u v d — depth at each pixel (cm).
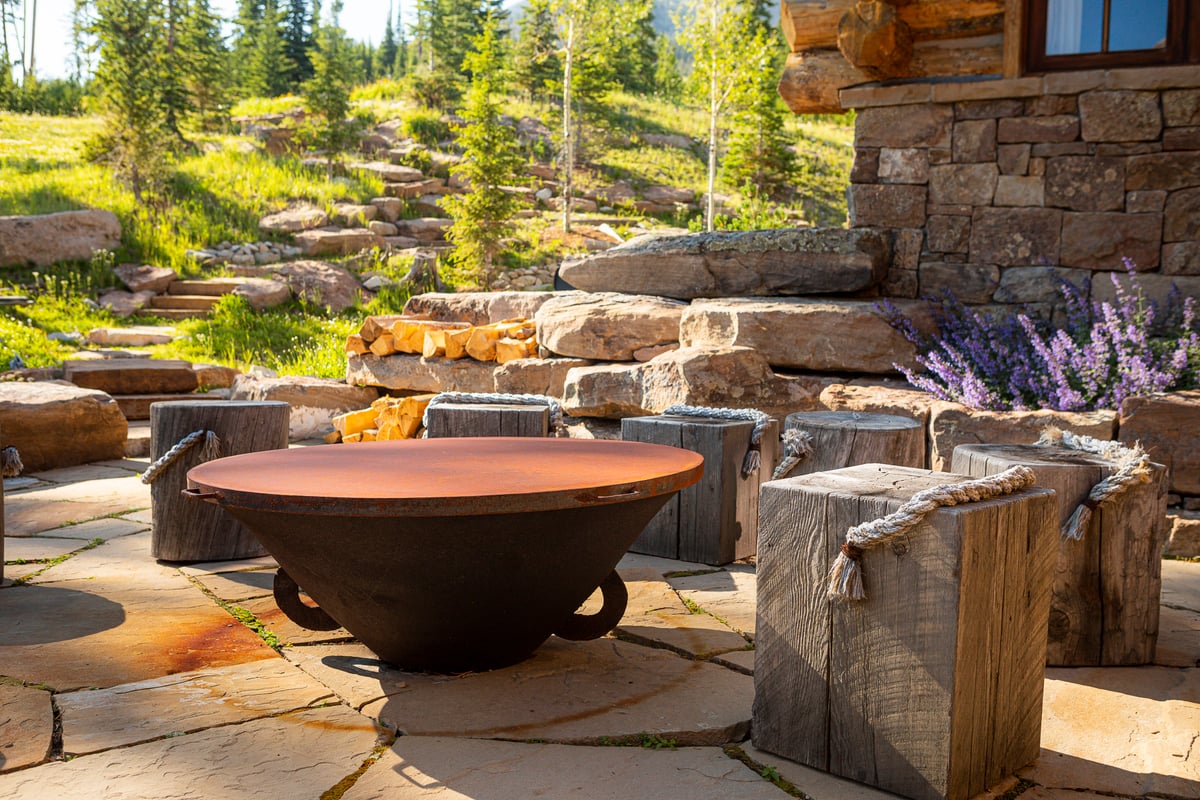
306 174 2416
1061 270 629
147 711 272
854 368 607
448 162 2731
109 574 424
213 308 1563
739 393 570
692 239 737
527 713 276
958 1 643
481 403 528
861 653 236
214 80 3116
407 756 248
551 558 273
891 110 670
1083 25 625
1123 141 607
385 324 820
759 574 255
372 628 291
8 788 225
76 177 2097
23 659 312
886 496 235
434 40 4272
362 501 239
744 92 2591
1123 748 262
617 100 3756
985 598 229
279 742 254
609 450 343
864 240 662
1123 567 321
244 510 260
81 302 1516
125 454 775
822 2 686
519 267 2156
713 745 262
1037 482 320
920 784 228
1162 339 569
